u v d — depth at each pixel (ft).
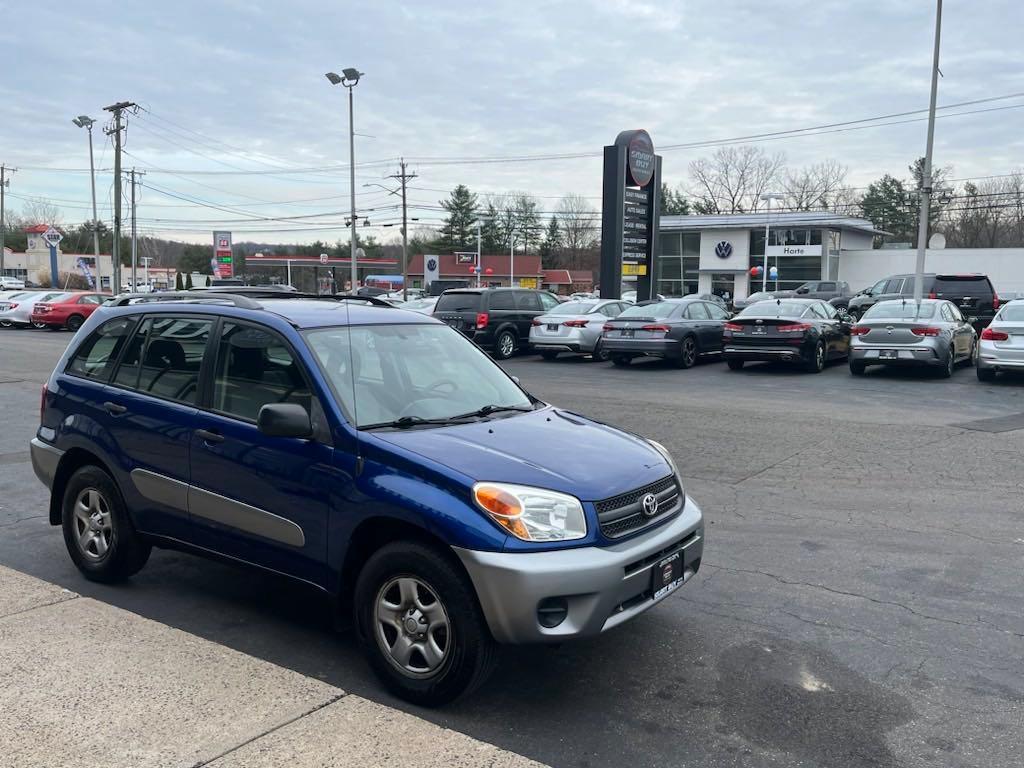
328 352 14.24
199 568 18.35
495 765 10.30
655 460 13.92
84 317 106.63
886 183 320.29
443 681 11.91
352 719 11.27
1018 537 20.33
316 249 393.50
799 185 289.74
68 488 17.24
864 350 51.06
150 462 15.44
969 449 30.25
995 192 264.93
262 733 10.89
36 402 42.34
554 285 312.29
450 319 66.59
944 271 174.40
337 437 13.05
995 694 12.74
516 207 394.32
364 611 12.68
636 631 15.03
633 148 80.74
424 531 12.12
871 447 30.73
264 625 15.28
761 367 58.95
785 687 12.95
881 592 16.88
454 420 14.16
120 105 153.89
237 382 14.65
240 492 14.06
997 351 47.42
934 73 77.05
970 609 16.02
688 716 12.07
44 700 11.64
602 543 11.93
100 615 14.55
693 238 194.90
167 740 10.69
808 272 183.01
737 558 18.93
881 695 12.70
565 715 12.09
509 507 11.57
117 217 154.71
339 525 12.82
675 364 60.75
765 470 27.32
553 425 14.60
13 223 386.52
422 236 436.76
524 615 11.29
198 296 16.47
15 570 17.39
